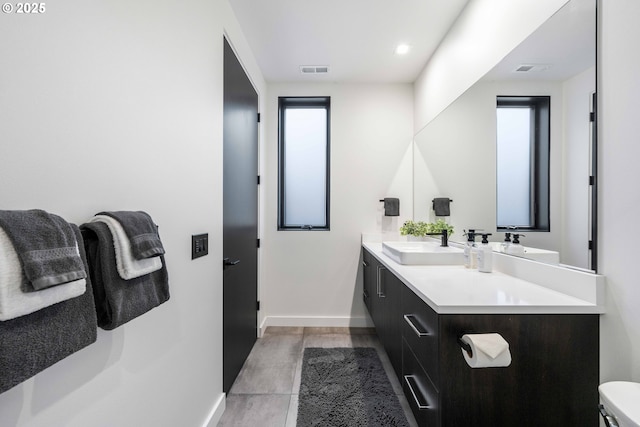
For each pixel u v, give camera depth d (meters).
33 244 0.57
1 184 0.60
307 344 2.77
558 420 1.13
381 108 3.23
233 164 2.12
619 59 1.03
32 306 0.55
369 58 2.72
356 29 2.30
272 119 3.22
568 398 1.13
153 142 1.11
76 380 0.77
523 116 1.52
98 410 0.84
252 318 2.69
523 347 1.13
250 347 2.61
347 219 3.23
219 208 1.77
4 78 0.61
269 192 3.22
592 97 1.14
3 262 0.52
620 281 1.05
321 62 2.80
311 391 2.01
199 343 1.51
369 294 2.78
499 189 1.74
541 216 1.41
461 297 1.23
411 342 1.50
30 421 0.65
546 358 1.13
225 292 1.94
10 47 0.62
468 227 2.08
